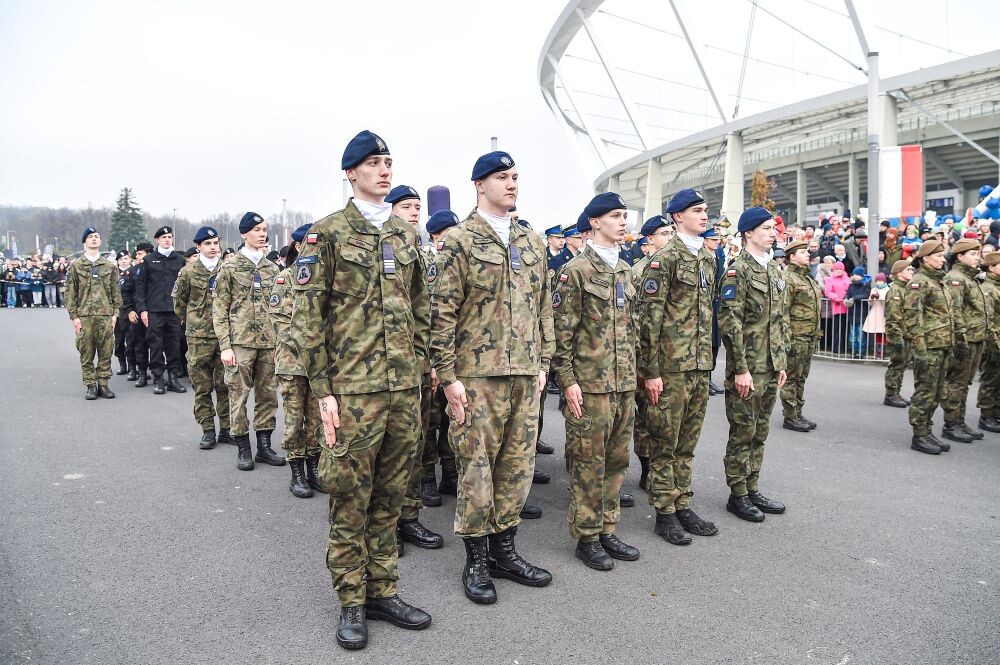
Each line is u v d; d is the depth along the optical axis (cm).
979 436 699
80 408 847
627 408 412
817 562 402
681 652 302
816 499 515
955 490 535
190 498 512
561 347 402
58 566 386
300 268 315
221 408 677
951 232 1213
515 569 378
